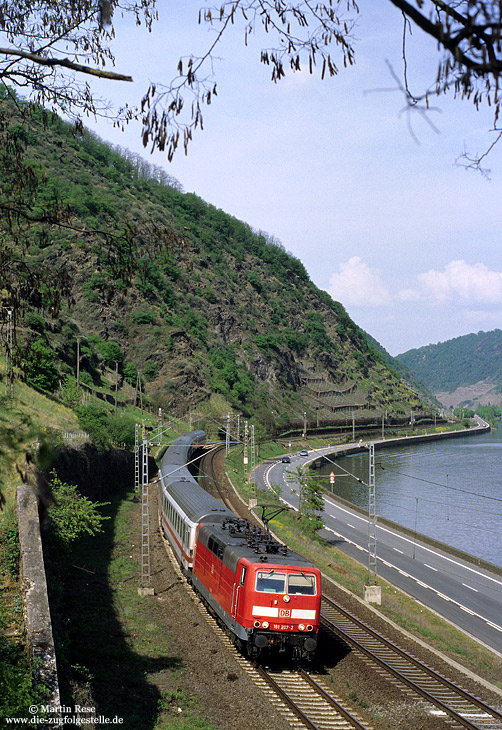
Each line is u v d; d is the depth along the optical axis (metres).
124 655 23.31
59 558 33.72
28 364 13.38
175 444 84.44
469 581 56.34
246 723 18.14
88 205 172.75
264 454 139.38
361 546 66.12
